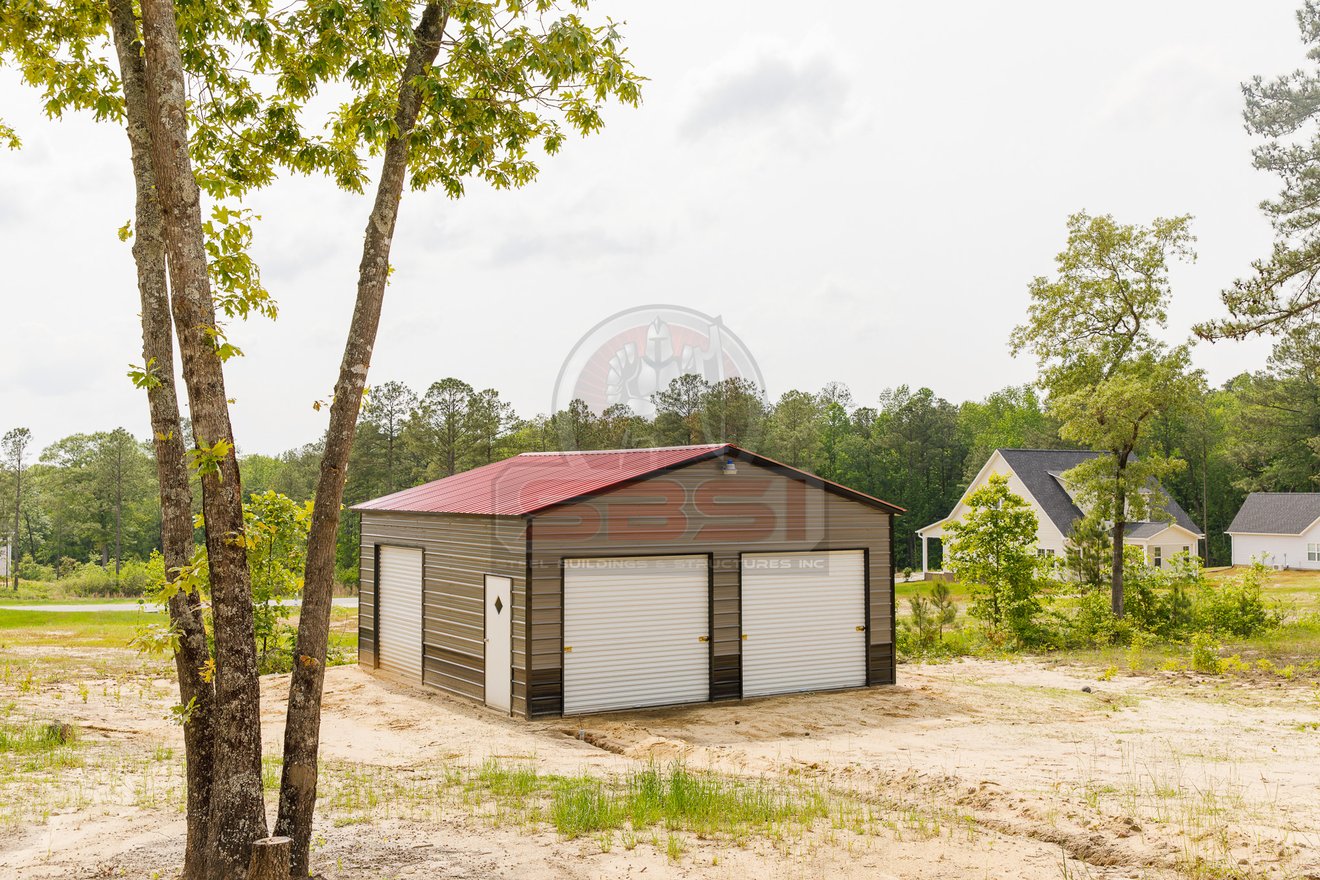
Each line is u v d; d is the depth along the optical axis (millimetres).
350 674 19047
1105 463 26906
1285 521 56344
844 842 7691
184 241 5727
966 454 76250
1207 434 68438
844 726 13977
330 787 9719
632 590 15180
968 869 7035
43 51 8422
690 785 9062
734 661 16047
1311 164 27297
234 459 5836
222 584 5695
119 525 83062
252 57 8273
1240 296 22656
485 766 10734
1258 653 21609
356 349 6363
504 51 7492
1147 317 26875
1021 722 14242
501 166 8688
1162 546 46844
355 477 59750
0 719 13430
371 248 6539
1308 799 8938
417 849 7297
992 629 25016
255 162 8781
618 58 7984
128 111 6582
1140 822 7965
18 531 87250
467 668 15867
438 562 16891
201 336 5711
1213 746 12180
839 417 79938
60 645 24766
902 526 72125
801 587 16828
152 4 5742
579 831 7871
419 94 6992
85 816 8023
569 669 14570
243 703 5719
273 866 5586
